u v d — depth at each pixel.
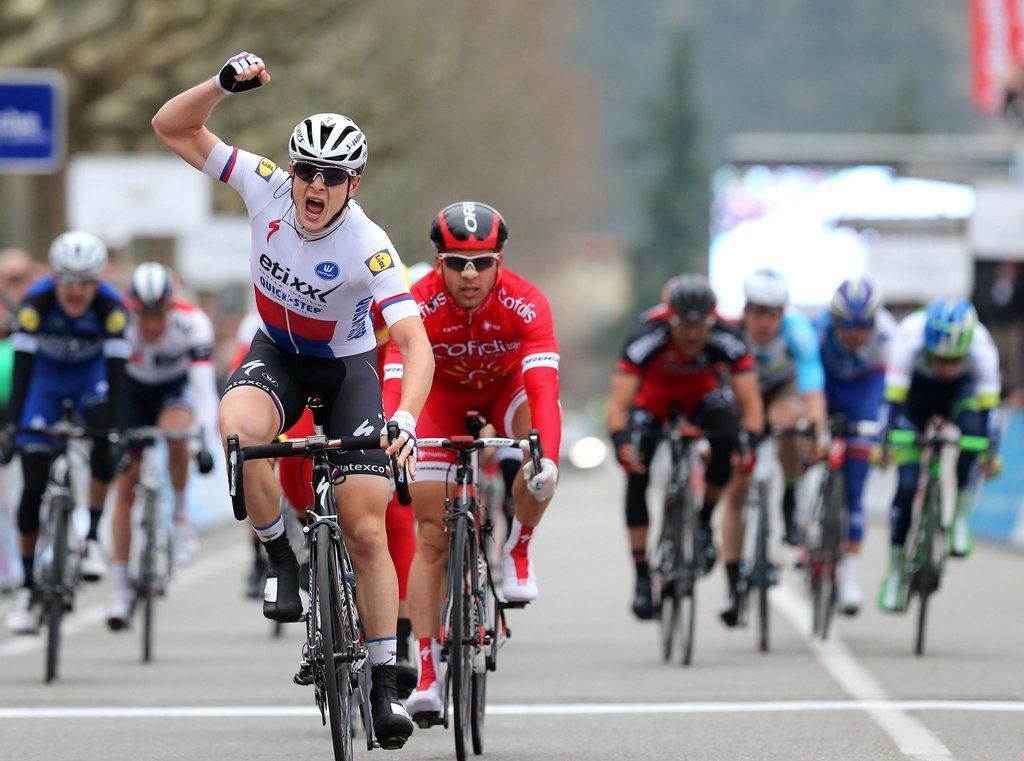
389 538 22.97
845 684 26.28
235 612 37.50
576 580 44.28
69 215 71.56
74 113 75.25
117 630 30.80
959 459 30.98
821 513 32.69
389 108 105.62
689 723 22.75
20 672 28.09
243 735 21.98
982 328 31.73
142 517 29.98
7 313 42.16
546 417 21.19
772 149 107.94
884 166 104.00
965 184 99.69
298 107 88.75
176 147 18.78
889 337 35.12
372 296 19.00
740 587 31.89
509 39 166.50
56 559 27.11
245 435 18.27
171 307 32.25
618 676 27.44
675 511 29.53
